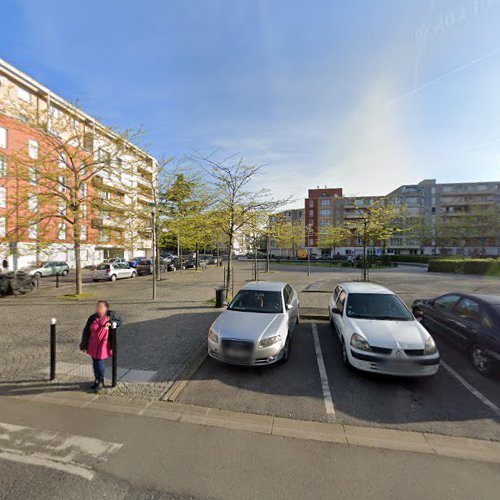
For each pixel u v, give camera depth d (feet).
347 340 15.87
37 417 11.16
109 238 47.73
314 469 8.47
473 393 13.43
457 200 211.00
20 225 34.12
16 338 20.51
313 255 212.23
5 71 63.21
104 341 13.20
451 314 18.92
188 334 21.42
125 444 9.57
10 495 7.46
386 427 10.80
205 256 132.87
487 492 7.67
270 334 15.81
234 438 9.98
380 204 53.21
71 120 38.09
